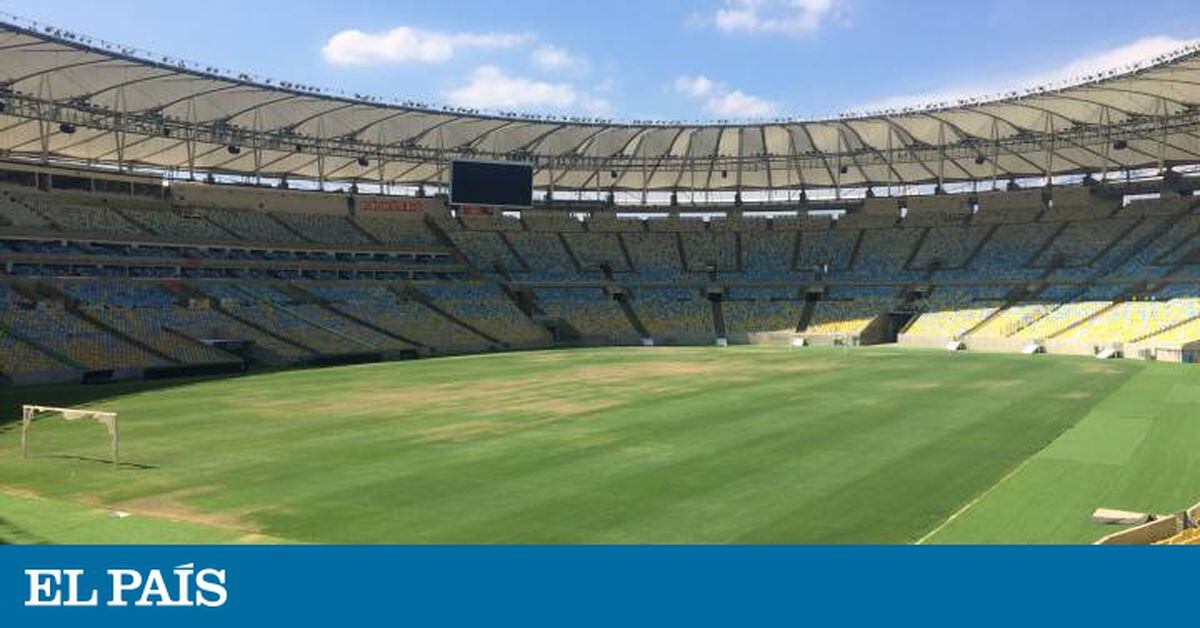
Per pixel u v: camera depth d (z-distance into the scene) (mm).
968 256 91625
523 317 89688
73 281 65812
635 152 90188
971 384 47719
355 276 86625
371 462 27812
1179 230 81875
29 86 61469
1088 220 89000
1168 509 21641
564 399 42938
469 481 25094
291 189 89500
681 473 25922
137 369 55594
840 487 24094
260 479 25500
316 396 45219
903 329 85438
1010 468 26266
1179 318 67688
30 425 35781
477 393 45844
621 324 92125
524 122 81438
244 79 63750
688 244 102625
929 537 19297
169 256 74688
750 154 91125
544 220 103188
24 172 71562
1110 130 75375
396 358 72438
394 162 90500
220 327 67188
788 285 95312
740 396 43438
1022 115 75125
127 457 28859
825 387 46969
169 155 80312
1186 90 64875
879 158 89312
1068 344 69125
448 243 97188
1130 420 34562
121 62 57375
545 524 20656
